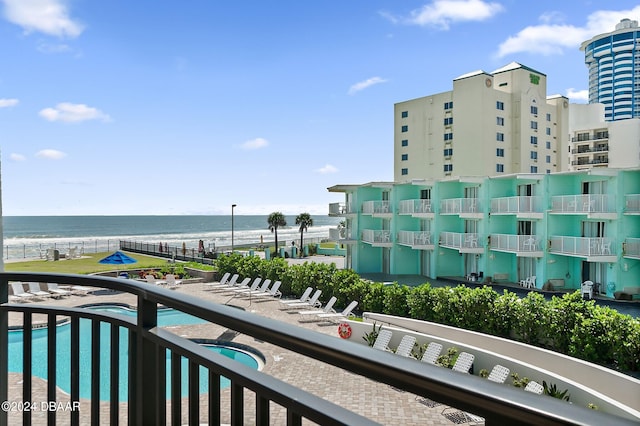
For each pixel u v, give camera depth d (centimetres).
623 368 1252
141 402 191
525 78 4791
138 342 193
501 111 4697
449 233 3111
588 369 1075
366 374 107
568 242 2586
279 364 1285
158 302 184
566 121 5125
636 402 968
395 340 1409
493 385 86
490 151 4588
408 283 3044
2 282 246
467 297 1586
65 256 4150
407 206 3338
